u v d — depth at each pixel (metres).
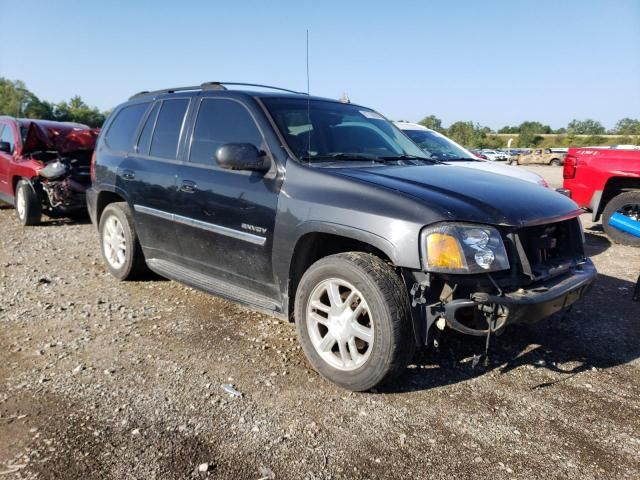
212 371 3.36
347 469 2.44
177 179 4.26
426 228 2.82
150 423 2.76
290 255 3.39
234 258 3.84
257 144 3.74
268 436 2.67
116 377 3.25
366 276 2.94
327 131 3.98
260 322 4.21
